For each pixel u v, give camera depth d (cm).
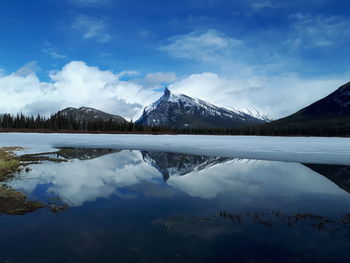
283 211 1174
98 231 936
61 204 1268
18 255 752
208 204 1289
